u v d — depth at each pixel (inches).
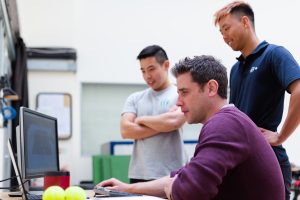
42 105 201.0
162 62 101.7
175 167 96.1
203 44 219.6
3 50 137.7
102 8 213.2
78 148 202.8
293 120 77.0
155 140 97.4
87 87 210.1
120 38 213.3
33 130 77.5
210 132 54.5
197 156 54.0
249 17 85.5
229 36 86.1
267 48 83.1
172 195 54.2
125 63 212.2
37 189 94.8
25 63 187.0
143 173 97.3
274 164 55.5
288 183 81.0
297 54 222.8
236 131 54.1
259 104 82.5
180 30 218.7
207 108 59.8
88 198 64.9
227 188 54.5
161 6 218.2
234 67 90.8
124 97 212.5
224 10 86.2
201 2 221.6
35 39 205.6
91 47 210.4
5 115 135.9
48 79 203.6
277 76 80.3
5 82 143.4
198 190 51.8
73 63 203.8
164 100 101.0
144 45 214.8
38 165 78.7
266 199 54.0
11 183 129.6
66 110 203.3
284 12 224.4
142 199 62.6
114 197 65.8
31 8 206.7
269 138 78.5
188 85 60.1
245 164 53.9
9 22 146.8
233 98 88.9
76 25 210.1
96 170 186.2
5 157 140.1
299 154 215.8
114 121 210.4
